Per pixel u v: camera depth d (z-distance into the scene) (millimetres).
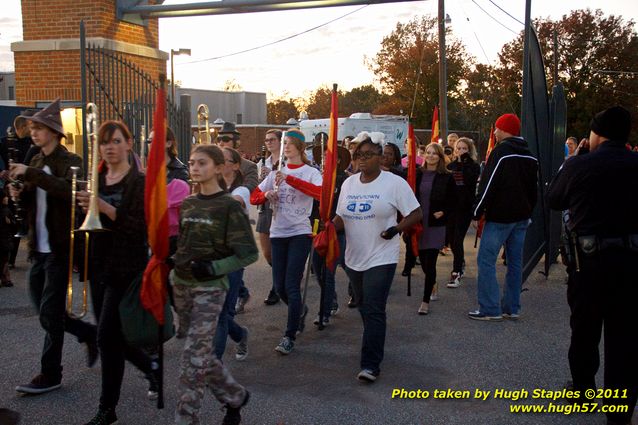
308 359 5344
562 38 42562
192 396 3529
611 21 42312
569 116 42875
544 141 8445
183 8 11805
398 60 47844
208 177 3650
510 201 6219
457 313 6848
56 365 4551
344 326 6395
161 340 3635
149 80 9789
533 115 7707
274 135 6758
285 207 5527
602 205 3910
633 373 3875
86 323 4648
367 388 4688
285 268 5586
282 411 4270
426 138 39938
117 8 11641
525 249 7668
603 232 3910
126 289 3842
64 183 4129
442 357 5375
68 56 11430
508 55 41938
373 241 4777
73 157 4430
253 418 4160
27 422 4070
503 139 6367
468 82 45281
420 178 6754
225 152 5184
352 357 5398
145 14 11922
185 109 10336
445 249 11156
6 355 5340
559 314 6777
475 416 4211
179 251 3709
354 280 4934
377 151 4812
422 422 4113
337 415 4211
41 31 11617
